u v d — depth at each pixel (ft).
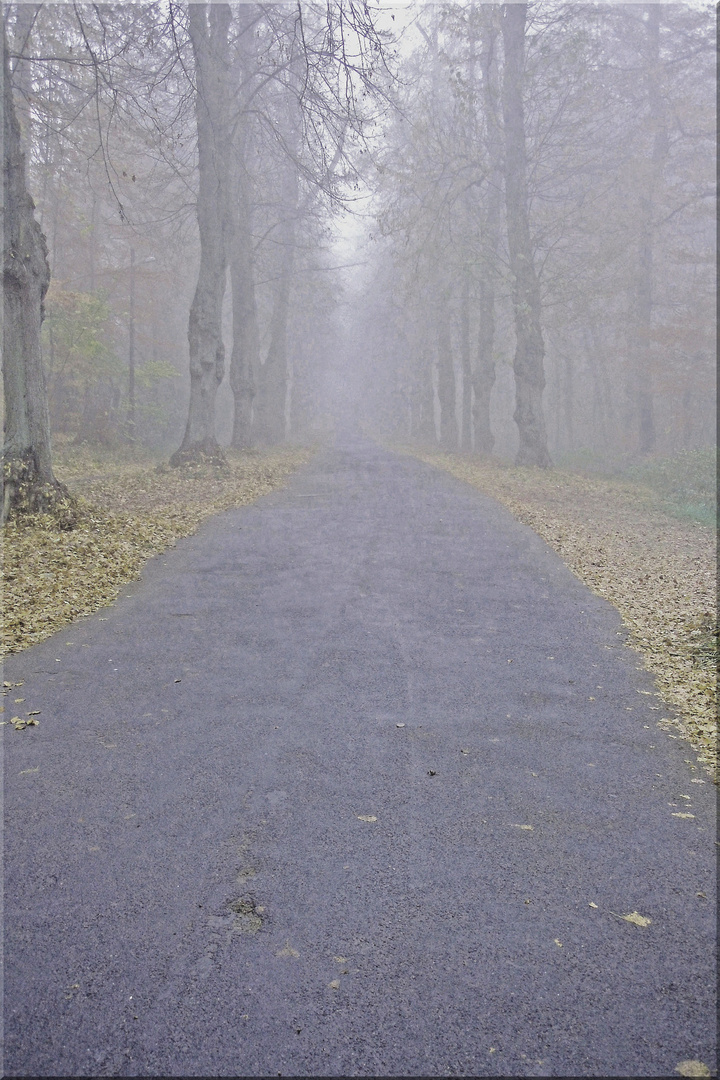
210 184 76.84
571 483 79.77
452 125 95.96
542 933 10.66
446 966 9.96
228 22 77.66
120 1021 8.98
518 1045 8.71
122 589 31.58
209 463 76.28
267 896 11.41
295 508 55.62
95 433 103.65
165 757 16.22
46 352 101.40
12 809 14.01
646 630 26.76
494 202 109.09
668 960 10.14
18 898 11.32
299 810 14.01
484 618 27.71
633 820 13.91
